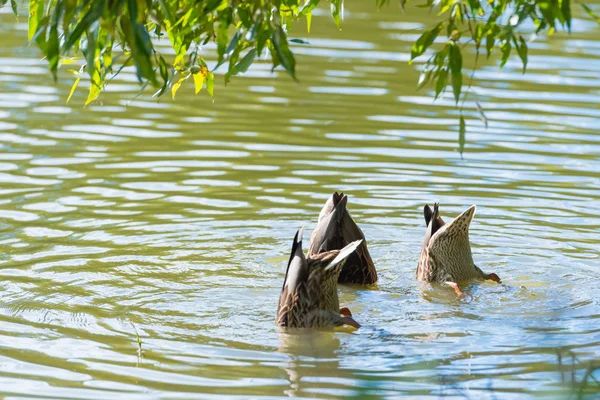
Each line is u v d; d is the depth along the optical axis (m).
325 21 31.70
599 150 19.23
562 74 25.53
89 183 16.98
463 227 13.05
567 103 22.67
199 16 9.05
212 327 11.38
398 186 17.17
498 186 17.19
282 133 20.36
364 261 13.51
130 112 22.00
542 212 15.89
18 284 12.52
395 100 23.06
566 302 12.39
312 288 11.55
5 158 18.22
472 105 22.55
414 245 14.86
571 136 20.17
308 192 16.81
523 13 9.19
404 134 20.34
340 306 12.45
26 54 27.47
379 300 12.77
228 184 17.12
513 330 11.35
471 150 19.27
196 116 21.70
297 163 18.39
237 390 9.45
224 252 14.14
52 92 23.50
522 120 21.36
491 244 14.56
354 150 19.16
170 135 20.14
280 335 11.19
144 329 11.19
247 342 10.92
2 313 11.52
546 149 19.30
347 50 27.80
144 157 18.61
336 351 10.63
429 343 10.90
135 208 15.78
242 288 12.81
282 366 10.15
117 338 10.86
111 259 13.60
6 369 9.85
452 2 9.72
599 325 11.45
